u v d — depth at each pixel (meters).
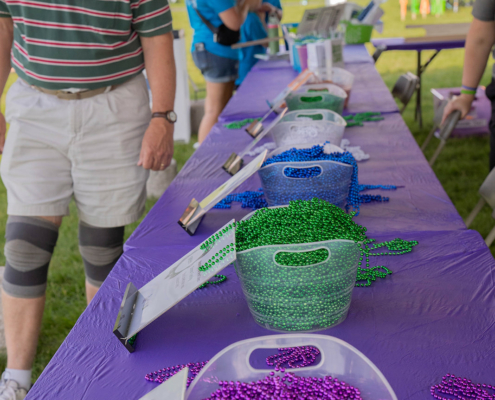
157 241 1.30
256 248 0.80
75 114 1.58
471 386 0.73
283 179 1.21
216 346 0.87
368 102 2.62
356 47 4.41
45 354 2.13
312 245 0.80
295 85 2.08
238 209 1.48
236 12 3.58
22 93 1.59
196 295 1.03
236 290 1.04
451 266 1.07
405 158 1.78
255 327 0.91
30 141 1.59
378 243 1.19
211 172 1.81
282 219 0.88
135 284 1.10
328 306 0.85
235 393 0.64
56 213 1.62
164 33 1.67
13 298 1.56
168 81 1.70
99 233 1.76
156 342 0.89
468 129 4.38
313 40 3.23
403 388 0.75
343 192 1.26
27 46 1.52
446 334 0.86
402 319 0.90
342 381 0.67
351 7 4.56
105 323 0.96
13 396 1.52
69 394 0.79
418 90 4.79
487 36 2.21
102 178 1.67
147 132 1.67
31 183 1.59
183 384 0.57
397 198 1.45
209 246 0.91
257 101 2.85
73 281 2.77
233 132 2.32
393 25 12.30
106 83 1.59
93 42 1.52
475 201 3.28
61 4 1.46
